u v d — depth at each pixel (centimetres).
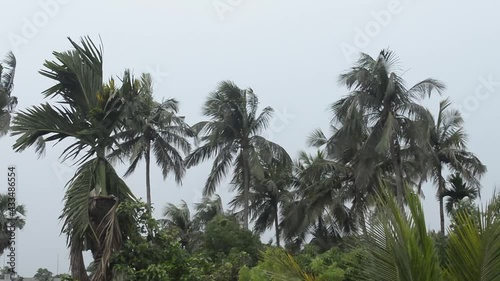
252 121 3516
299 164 4097
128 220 1155
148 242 1180
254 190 3988
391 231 706
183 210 4359
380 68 2817
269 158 3494
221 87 3494
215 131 3428
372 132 2905
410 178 3172
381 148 2680
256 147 3509
